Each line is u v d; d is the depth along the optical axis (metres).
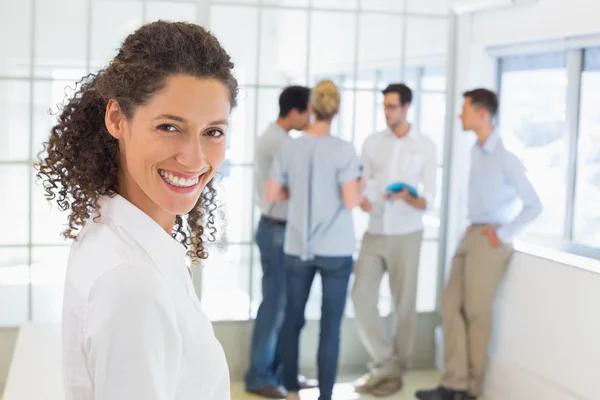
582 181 4.32
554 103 4.50
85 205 1.17
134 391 0.98
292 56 4.73
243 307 4.84
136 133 1.09
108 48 4.43
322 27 4.78
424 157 4.67
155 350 1.00
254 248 4.80
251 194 4.76
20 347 3.38
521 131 4.83
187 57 1.06
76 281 1.08
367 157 4.73
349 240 4.30
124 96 1.08
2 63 4.32
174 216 1.21
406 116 4.66
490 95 4.38
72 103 1.22
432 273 5.22
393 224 4.70
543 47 4.46
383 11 4.89
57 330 3.67
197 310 1.16
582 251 4.30
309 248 4.27
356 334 5.11
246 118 4.70
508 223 4.39
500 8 4.61
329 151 4.20
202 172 1.13
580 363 3.94
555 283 4.12
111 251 1.07
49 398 2.82
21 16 4.32
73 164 1.17
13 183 4.41
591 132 4.24
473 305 4.54
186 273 1.17
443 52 5.07
